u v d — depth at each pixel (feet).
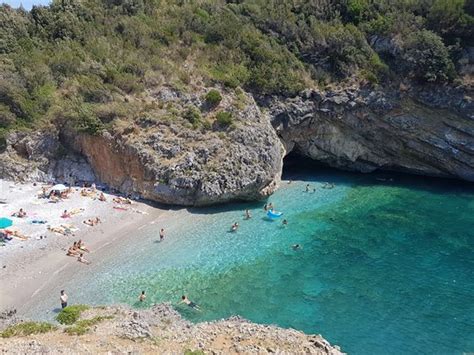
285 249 131.13
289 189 178.19
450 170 193.06
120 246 128.88
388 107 190.08
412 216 155.53
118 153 161.27
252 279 115.55
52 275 113.50
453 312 102.89
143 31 198.49
